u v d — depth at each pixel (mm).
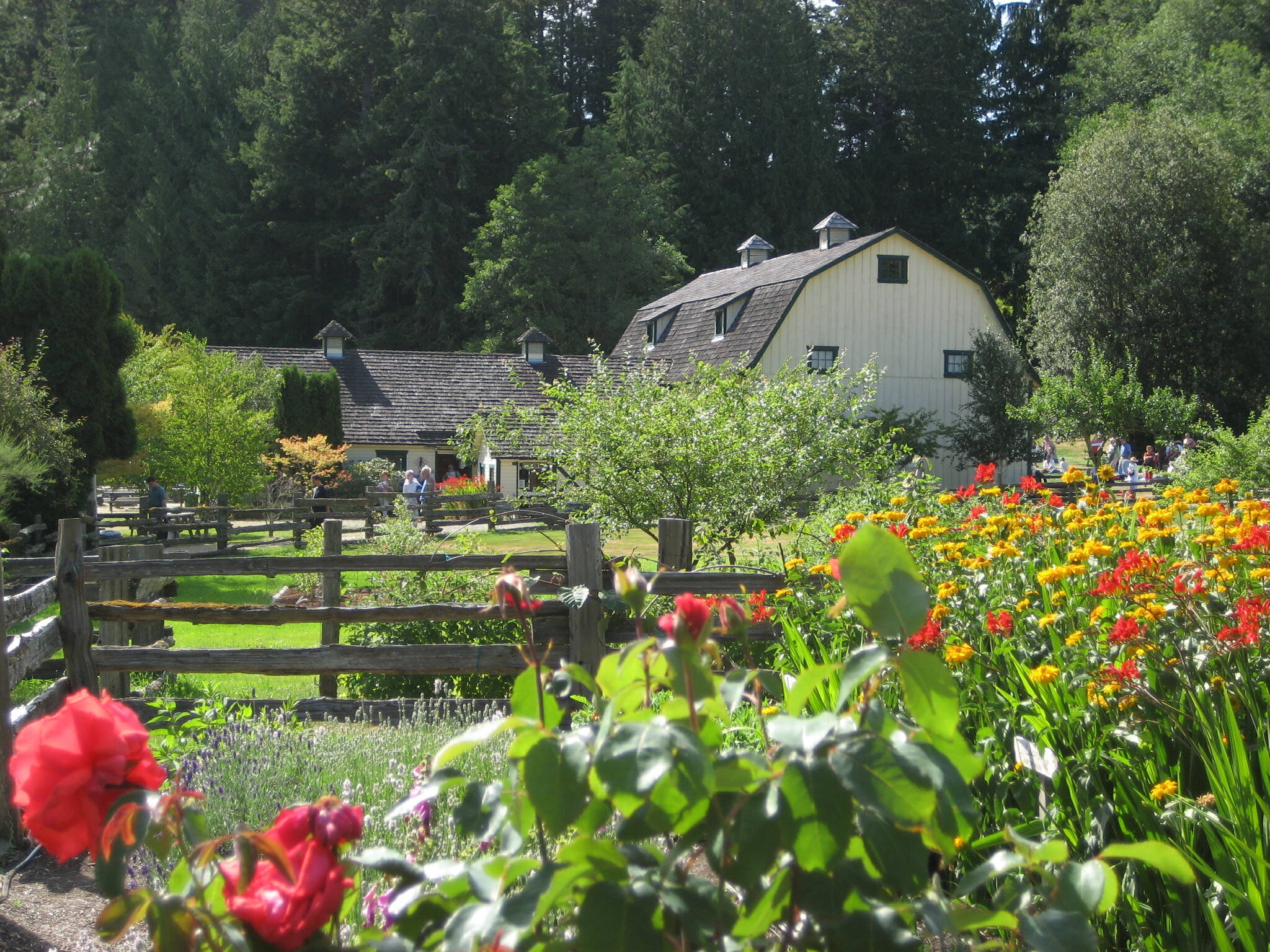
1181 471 19578
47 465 14508
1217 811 2908
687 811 1451
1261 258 34156
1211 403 34344
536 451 11562
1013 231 58219
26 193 51312
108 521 21703
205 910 1417
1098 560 4512
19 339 17328
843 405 11867
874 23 62375
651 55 60438
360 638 7746
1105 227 34625
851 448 11523
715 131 57562
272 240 57875
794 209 56500
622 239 52375
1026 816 3172
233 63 61562
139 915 1402
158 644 7816
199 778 4344
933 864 2936
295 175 56844
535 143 57531
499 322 50500
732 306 35094
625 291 52969
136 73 61344
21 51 65125
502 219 51531
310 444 30953
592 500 10961
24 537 15328
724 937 1471
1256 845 2740
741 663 5719
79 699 1559
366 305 53812
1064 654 3754
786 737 1422
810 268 32781
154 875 3621
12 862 4137
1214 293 34562
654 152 58094
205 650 5820
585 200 52094
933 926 1379
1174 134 34844
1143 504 5121
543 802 1434
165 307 54625
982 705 3623
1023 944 1687
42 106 60469
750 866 1411
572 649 5914
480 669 5977
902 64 61156
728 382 11828
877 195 60844
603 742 1378
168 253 55719
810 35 60375
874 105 63125
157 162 57281
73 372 18531
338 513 26219
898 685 3562
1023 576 4719
